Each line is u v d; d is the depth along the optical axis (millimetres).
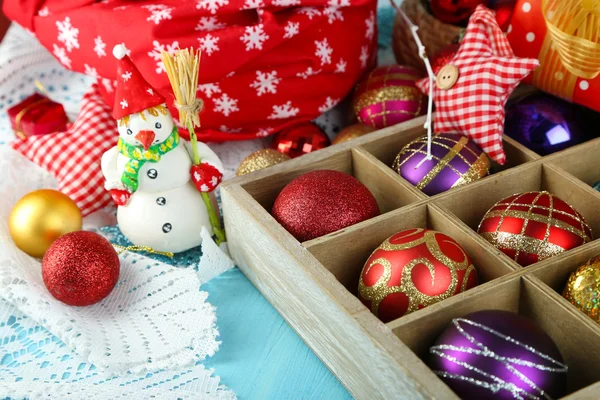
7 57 753
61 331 570
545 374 470
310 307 545
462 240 558
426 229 558
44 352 577
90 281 578
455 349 481
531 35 647
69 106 772
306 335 570
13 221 622
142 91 583
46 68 778
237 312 606
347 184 575
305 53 679
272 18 657
